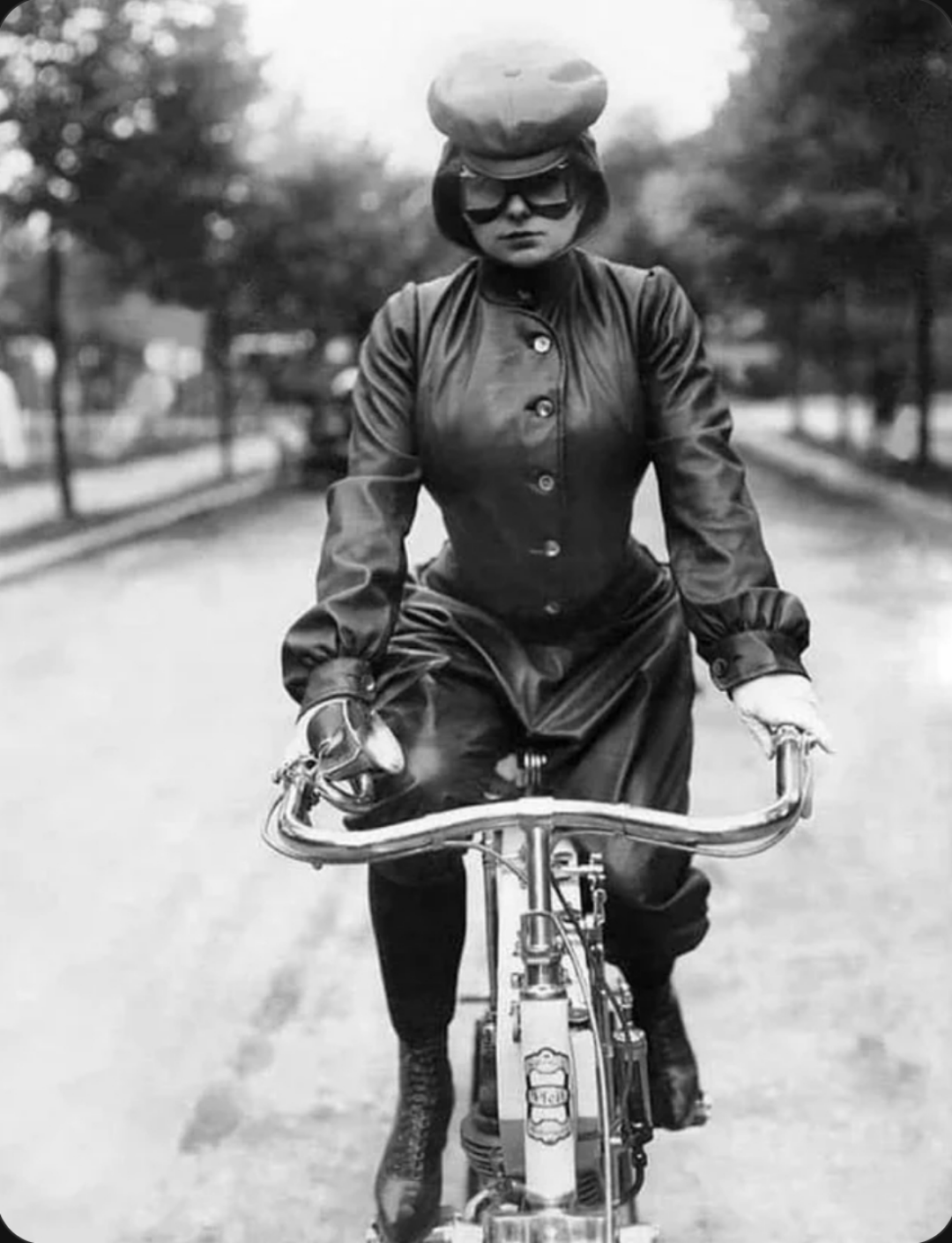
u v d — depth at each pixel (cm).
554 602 294
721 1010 419
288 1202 347
